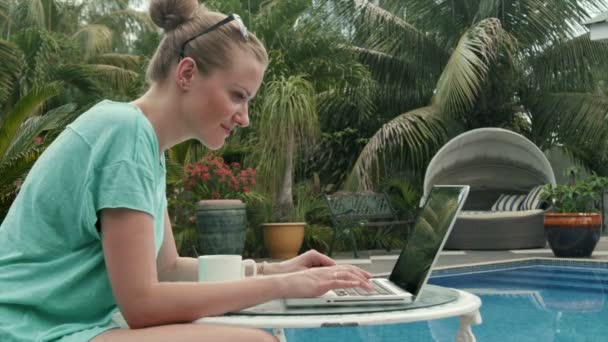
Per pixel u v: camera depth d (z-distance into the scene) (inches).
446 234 54.5
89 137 48.3
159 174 53.1
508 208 379.9
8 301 47.3
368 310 52.0
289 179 323.9
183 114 52.6
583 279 239.3
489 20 395.2
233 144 340.8
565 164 486.9
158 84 53.6
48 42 473.1
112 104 51.0
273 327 48.2
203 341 44.1
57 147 49.4
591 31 304.3
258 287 49.4
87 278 49.3
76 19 697.6
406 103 450.3
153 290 46.4
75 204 48.2
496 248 338.6
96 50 620.1
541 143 451.8
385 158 386.0
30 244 48.9
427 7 443.2
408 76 444.5
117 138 47.8
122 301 46.2
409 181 393.4
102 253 49.6
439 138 391.9
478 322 57.7
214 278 58.7
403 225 368.8
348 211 316.2
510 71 422.3
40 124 220.7
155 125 52.4
